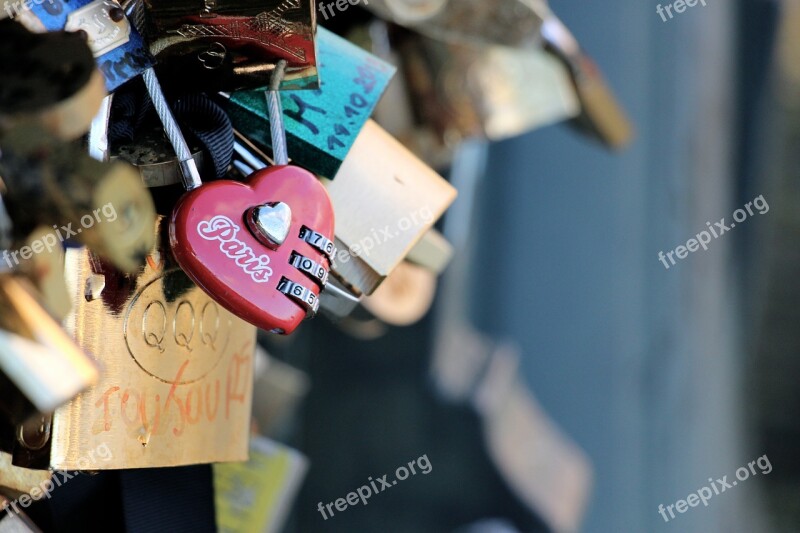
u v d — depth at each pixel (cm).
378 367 329
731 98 485
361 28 177
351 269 122
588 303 381
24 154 85
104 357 102
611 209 384
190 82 112
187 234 100
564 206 375
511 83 210
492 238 366
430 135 212
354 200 122
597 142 226
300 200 105
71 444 99
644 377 400
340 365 328
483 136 209
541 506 337
